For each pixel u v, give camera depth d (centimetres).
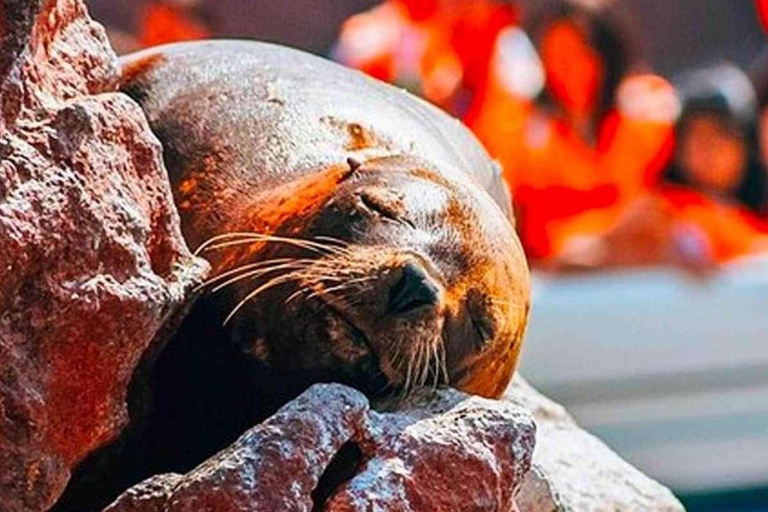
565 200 808
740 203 838
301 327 558
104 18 1018
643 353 776
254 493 533
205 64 601
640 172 830
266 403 563
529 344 759
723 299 788
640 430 779
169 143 591
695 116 830
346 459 543
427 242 564
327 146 589
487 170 620
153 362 555
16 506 536
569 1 830
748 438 793
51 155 538
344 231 564
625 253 796
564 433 616
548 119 824
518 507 579
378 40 829
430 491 542
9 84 537
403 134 597
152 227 548
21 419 534
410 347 555
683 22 1427
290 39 1252
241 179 584
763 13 1015
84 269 537
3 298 533
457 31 823
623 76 840
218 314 563
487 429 546
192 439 565
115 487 560
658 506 605
